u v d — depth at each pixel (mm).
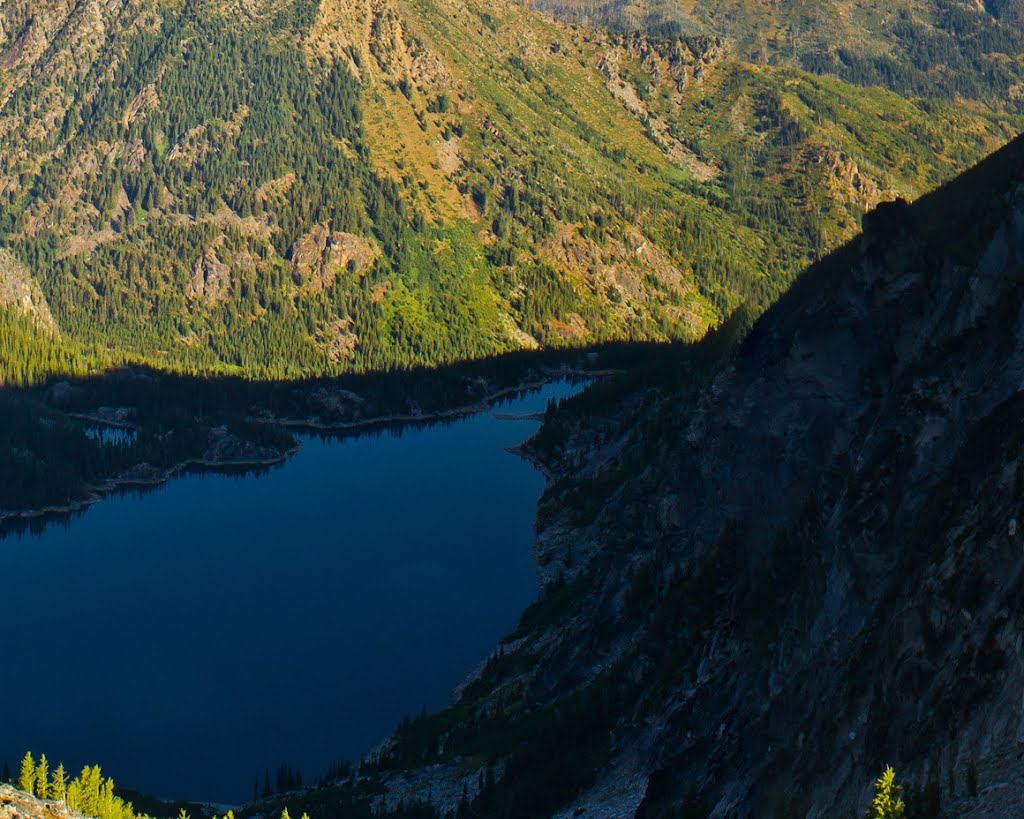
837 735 112625
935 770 92125
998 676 93125
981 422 120625
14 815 112562
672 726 151375
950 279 157125
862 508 134000
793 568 154750
